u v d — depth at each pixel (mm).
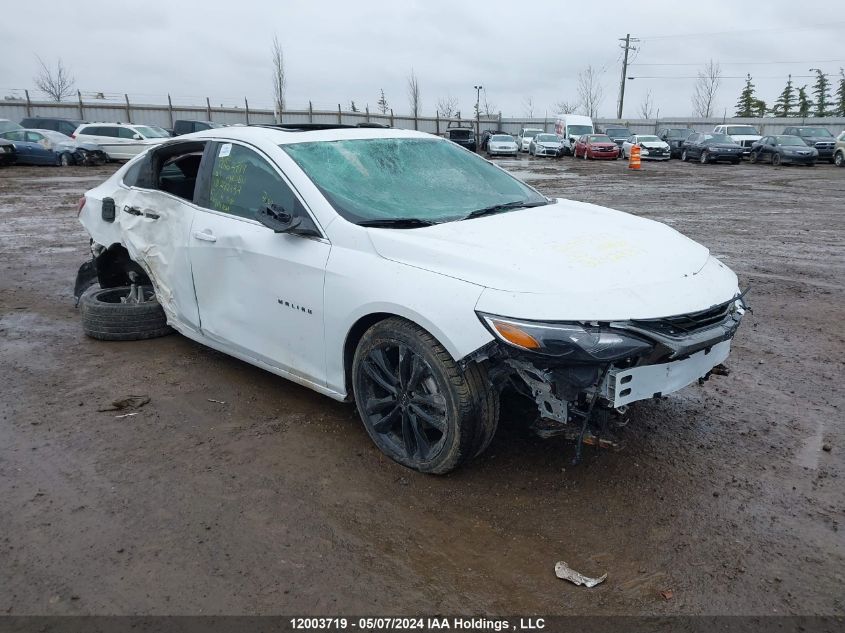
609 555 2902
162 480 3479
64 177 21594
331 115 49344
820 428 4059
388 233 3527
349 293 3539
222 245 4285
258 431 4004
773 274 8125
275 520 3141
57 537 3014
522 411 3930
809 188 18875
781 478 3498
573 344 2902
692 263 3547
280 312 3992
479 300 3072
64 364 5070
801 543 2971
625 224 4012
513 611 2592
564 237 3549
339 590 2697
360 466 3611
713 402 4434
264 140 4227
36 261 8867
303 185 3877
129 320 5469
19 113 40469
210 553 2908
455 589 2707
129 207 5180
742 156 33438
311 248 3764
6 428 4043
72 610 2582
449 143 4879
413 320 3264
